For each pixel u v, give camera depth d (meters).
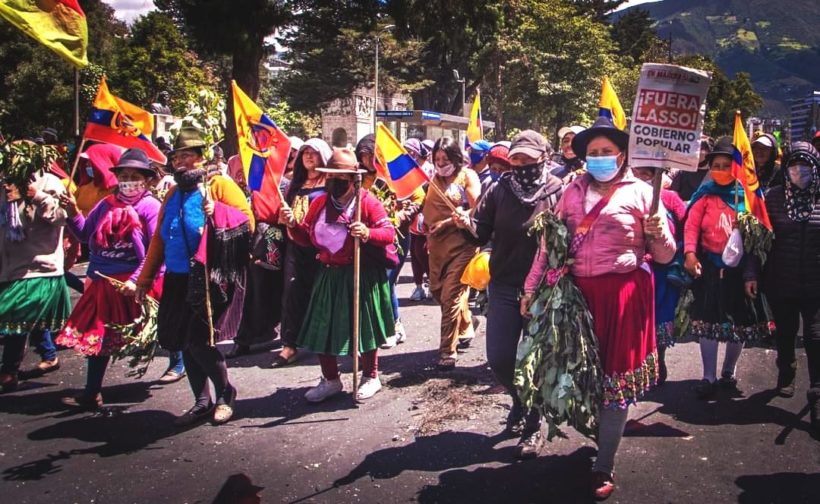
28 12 4.41
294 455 4.28
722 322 5.05
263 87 57.94
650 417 4.75
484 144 8.77
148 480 3.99
